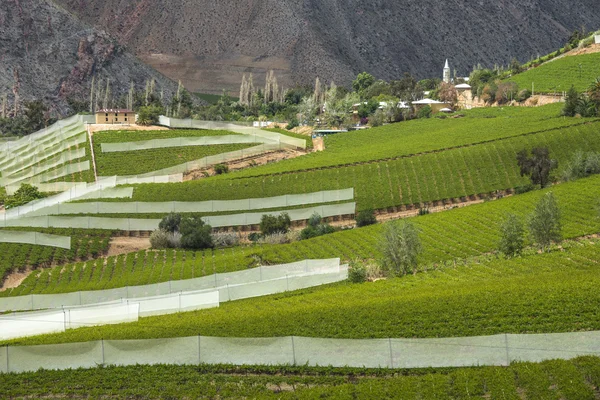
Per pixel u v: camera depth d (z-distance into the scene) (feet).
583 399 240.73
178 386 267.18
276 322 308.81
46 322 343.87
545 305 302.66
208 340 284.61
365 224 563.48
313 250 482.69
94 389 268.21
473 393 248.93
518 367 259.39
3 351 287.48
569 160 640.99
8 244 530.27
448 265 427.74
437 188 621.31
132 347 286.46
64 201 609.01
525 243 454.81
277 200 598.34
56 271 491.31
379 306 317.63
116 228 563.07
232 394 260.01
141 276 465.47
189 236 524.93
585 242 440.45
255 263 469.57
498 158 653.71
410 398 248.11
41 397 267.18
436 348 270.87
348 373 270.67
